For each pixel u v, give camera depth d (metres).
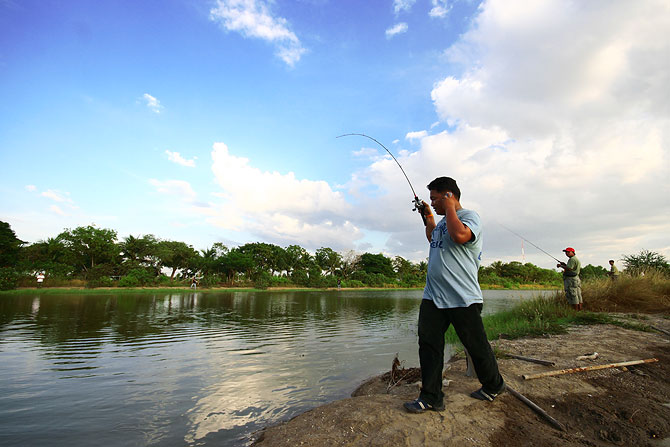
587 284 10.43
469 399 2.99
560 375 3.79
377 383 4.61
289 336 9.21
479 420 2.63
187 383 4.93
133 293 30.19
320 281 54.19
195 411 3.87
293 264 64.81
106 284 36.16
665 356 4.64
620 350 4.90
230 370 5.64
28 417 3.68
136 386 4.78
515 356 4.62
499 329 7.31
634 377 3.85
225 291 38.62
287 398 4.30
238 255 51.69
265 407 4.00
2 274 29.89
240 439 3.12
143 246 49.84
